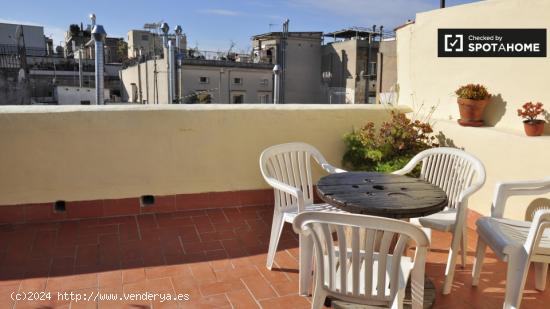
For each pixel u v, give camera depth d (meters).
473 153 4.25
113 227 4.21
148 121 4.43
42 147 4.20
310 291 3.05
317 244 2.25
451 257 3.02
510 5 4.06
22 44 25.58
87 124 4.28
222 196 4.79
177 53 20.03
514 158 3.80
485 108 4.41
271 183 3.19
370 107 5.21
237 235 4.07
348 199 2.70
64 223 4.28
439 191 2.91
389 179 3.21
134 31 36.41
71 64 29.17
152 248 3.76
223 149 4.72
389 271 2.45
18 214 4.23
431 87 5.07
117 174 4.44
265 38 35.31
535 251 2.56
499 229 2.81
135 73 29.58
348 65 32.53
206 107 4.65
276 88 9.63
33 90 26.45
